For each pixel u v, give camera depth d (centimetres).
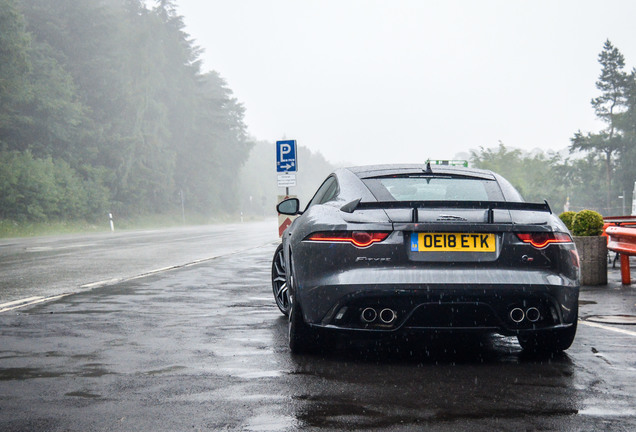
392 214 391
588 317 577
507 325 387
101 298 715
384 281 378
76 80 4750
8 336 494
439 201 388
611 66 6775
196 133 7006
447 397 324
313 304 400
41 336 494
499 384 349
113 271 1042
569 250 400
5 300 701
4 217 3522
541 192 7406
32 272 1030
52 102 4066
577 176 7075
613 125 6762
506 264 387
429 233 386
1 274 998
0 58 3578
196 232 3106
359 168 489
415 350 442
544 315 394
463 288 376
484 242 388
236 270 1045
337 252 390
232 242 1994
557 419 288
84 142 4609
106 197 4481
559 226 403
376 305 384
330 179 507
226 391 336
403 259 383
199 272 1012
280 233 1481
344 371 380
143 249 1645
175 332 510
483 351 438
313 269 401
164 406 310
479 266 384
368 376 368
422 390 337
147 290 787
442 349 445
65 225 3844
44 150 4147
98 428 278
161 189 5688
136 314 602
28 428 278
